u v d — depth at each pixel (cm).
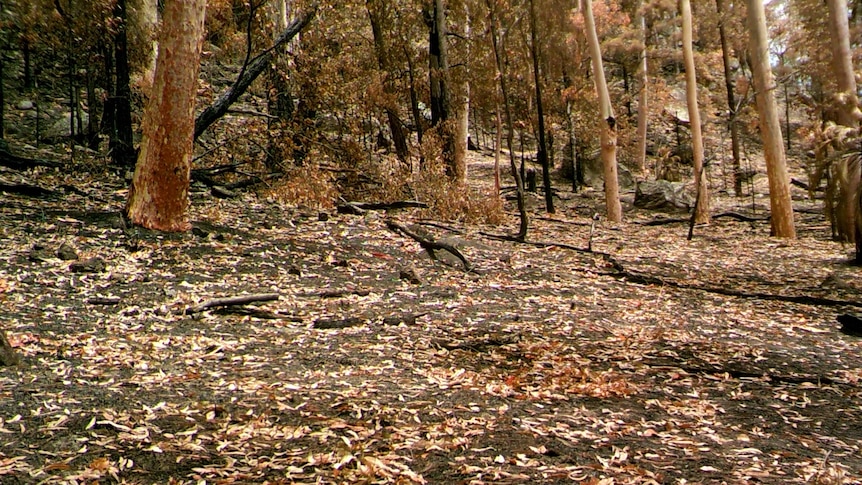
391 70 2006
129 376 510
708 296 990
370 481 341
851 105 1370
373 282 925
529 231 1598
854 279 1160
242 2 1496
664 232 1845
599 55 2023
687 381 568
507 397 498
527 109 2472
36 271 797
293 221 1256
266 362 566
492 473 357
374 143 2327
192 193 1416
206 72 2442
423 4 1922
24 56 2348
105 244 938
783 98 4084
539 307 846
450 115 1862
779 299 982
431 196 1634
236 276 881
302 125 1664
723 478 364
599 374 576
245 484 335
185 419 424
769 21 2770
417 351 624
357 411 449
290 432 406
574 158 2792
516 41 2102
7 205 1080
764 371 613
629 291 996
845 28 1583
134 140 1986
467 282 973
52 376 497
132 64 1881
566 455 388
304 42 1652
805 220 2139
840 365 649
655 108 3434
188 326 667
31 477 335
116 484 332
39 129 2048
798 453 413
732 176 3158
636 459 387
